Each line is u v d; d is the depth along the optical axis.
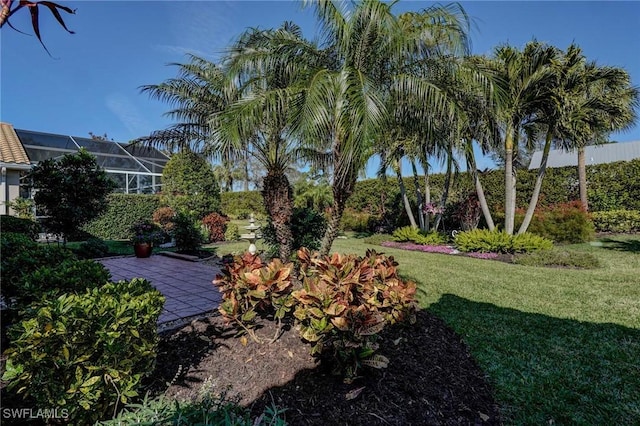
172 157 13.34
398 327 3.16
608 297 4.61
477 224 10.35
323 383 2.22
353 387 2.18
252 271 2.83
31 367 1.70
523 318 3.79
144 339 2.02
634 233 10.72
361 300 2.55
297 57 4.42
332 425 1.88
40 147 12.51
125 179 13.98
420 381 2.35
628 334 3.33
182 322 3.65
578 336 3.29
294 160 5.92
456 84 4.54
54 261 3.39
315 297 2.28
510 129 8.30
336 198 4.54
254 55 4.35
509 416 2.12
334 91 3.87
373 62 4.32
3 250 3.39
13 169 9.48
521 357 2.87
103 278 2.94
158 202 12.98
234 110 4.04
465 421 2.03
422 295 4.76
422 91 4.11
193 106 6.20
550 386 2.44
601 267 6.60
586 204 11.17
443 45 4.31
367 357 2.21
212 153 5.93
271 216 5.70
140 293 2.42
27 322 1.74
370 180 15.72
